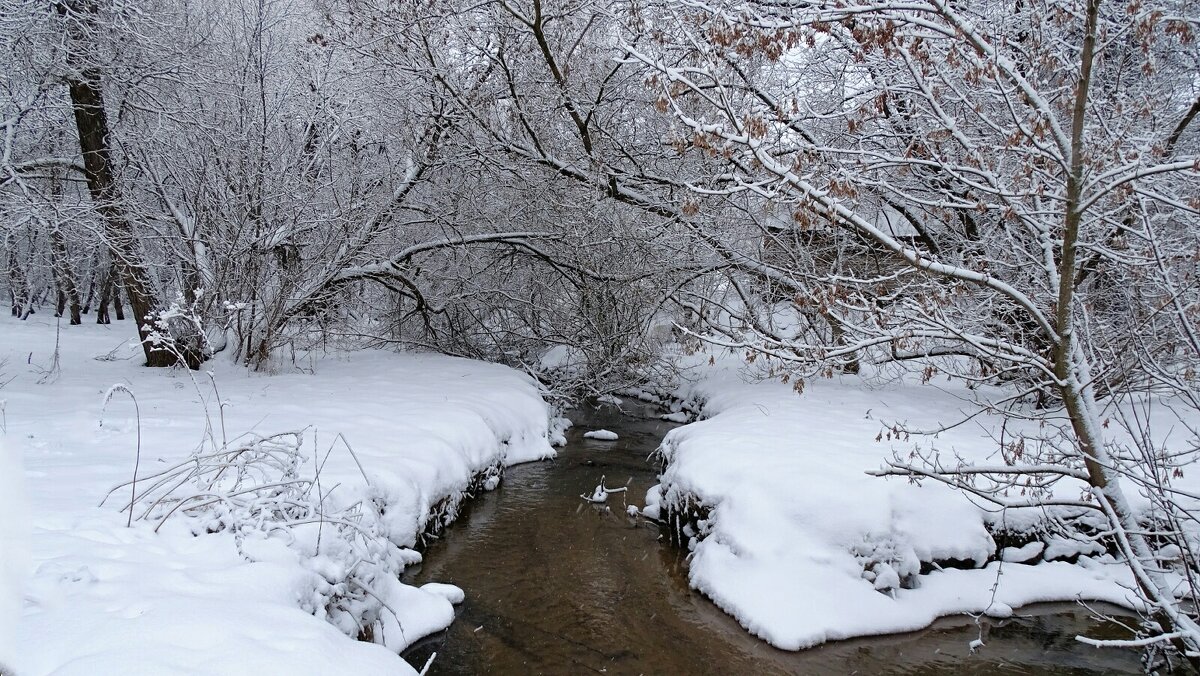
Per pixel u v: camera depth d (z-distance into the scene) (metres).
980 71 4.39
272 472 5.08
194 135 10.09
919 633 4.94
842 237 9.15
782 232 9.44
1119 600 5.32
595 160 9.81
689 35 5.76
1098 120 5.19
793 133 5.05
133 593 3.11
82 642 2.62
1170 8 5.25
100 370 10.03
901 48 4.77
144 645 2.64
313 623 3.21
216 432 6.37
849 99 6.90
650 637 4.91
